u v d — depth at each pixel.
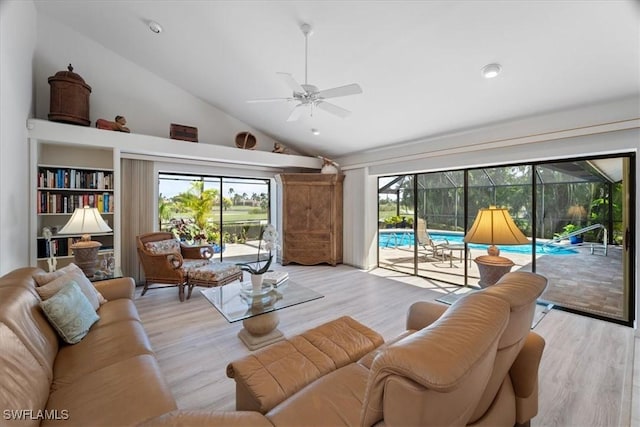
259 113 4.93
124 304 2.42
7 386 1.08
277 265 5.91
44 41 3.74
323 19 2.64
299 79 3.56
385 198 5.61
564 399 1.85
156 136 4.55
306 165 5.90
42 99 3.72
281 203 5.95
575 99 2.85
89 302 2.08
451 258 4.58
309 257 5.86
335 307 3.54
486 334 0.83
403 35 2.59
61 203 3.53
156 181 4.68
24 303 1.60
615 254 3.08
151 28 3.40
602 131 2.83
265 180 6.35
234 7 2.79
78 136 3.51
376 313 3.35
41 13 3.70
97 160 4.07
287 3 2.58
